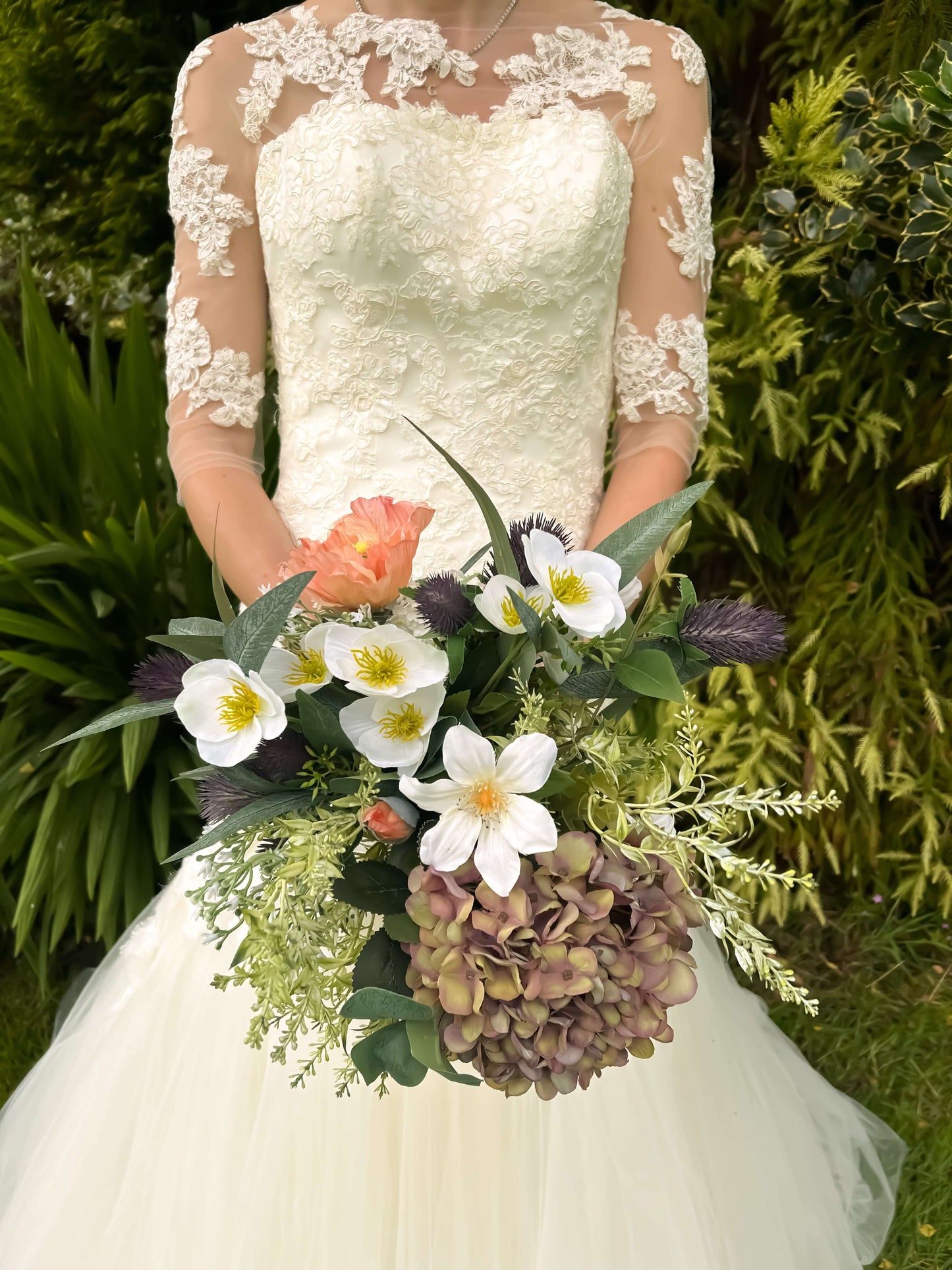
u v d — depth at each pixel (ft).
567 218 3.84
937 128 5.98
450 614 2.55
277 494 4.27
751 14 7.39
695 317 4.27
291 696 2.62
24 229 9.64
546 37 4.15
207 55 4.07
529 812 2.39
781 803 2.65
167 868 6.71
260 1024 2.60
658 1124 3.86
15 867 7.34
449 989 2.34
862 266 6.56
